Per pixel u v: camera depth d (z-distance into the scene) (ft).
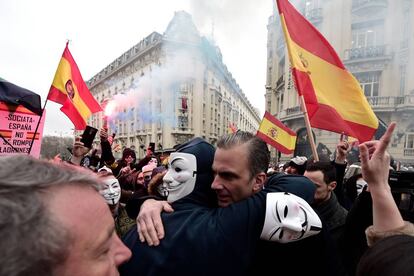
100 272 1.67
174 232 2.65
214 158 3.30
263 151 3.29
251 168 3.14
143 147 95.14
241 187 3.13
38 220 1.36
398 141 47.24
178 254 2.51
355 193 8.35
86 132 9.53
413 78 45.80
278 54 71.97
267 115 17.53
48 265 1.36
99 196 1.79
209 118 113.70
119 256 2.09
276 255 2.89
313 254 2.97
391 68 48.47
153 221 2.81
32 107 9.77
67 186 1.61
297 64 7.59
